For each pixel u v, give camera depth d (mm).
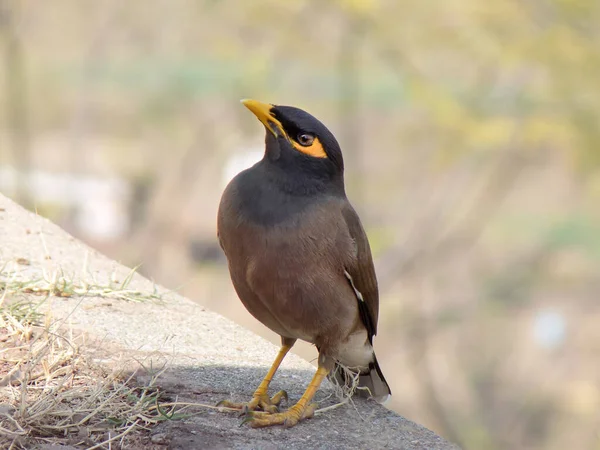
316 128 4664
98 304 5617
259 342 5609
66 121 27219
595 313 22016
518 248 22656
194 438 4246
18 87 20844
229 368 5105
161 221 22531
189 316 5793
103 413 4316
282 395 4801
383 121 21953
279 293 4625
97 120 26938
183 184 22922
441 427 19562
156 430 4285
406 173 21828
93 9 24625
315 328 4711
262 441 4344
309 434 4496
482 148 17844
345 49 17828
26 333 4863
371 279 4871
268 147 4703
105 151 25844
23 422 4105
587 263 22266
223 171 22734
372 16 16359
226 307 20438
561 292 22344
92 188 22484
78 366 4688
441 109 16500
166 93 22266
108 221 22250
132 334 5289
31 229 6590
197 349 5281
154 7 22734
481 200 21156
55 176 22203
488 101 16641
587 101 16281
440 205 20906
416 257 20250
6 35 20312
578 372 21656
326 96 20109
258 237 4574
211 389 4793
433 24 16406
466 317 20812
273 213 4582
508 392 21062
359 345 4938
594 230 21922
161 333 5402
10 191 19641
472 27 16141
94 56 24141
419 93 16531
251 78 18891
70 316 5316
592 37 15750
